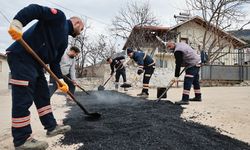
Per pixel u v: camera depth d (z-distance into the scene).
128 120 4.50
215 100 6.98
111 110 5.58
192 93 9.38
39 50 3.36
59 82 3.64
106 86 16.02
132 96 8.80
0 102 9.23
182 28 26.33
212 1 21.31
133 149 3.20
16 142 3.16
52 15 3.27
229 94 8.70
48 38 3.39
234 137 3.94
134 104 6.52
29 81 3.19
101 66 28.02
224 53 22.22
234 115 5.12
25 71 3.17
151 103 6.48
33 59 3.29
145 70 8.41
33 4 3.12
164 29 26.17
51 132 3.70
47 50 3.42
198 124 4.46
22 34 3.07
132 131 3.84
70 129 3.91
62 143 3.45
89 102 7.20
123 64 11.61
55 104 7.12
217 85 16.77
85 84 19.61
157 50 25.38
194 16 25.42
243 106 5.99
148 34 26.88
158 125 4.16
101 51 31.39
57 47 3.53
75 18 3.75
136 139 3.51
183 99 6.25
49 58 3.52
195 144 3.44
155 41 25.58
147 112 5.25
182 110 5.52
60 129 3.76
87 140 3.52
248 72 17.25
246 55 20.64
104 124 4.26
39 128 4.26
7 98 11.05
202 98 7.54
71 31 3.74
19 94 3.14
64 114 5.39
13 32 2.96
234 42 24.28
